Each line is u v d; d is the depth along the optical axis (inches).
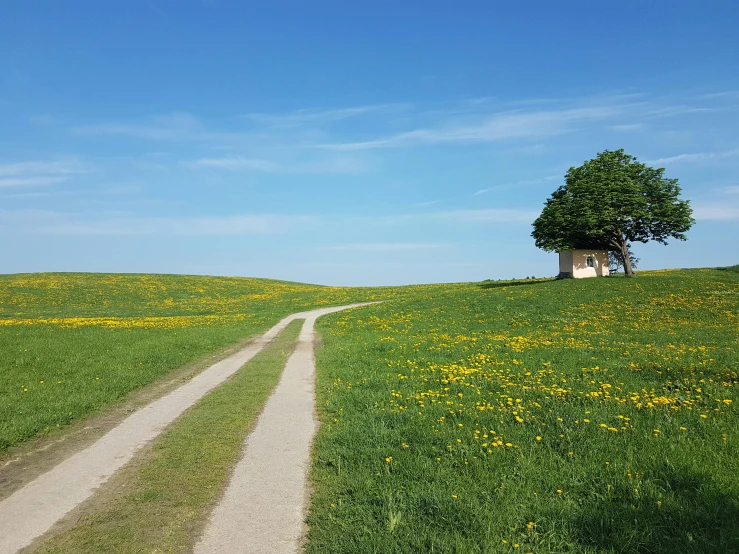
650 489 223.5
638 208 1925.4
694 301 1374.3
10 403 455.5
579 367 577.9
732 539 181.0
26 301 2385.6
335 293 2775.6
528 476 248.1
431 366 613.9
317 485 261.4
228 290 3034.0
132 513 235.0
